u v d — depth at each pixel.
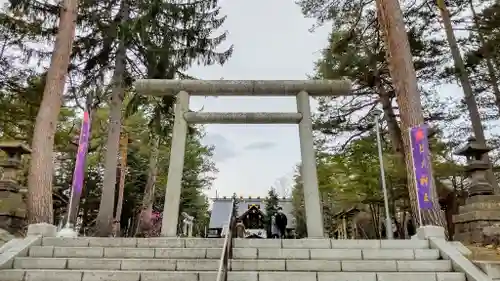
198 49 13.40
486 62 16.52
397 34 10.05
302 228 26.38
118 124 13.23
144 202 18.22
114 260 5.72
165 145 21.22
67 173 22.67
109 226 12.17
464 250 6.30
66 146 19.36
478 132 14.48
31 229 6.89
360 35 15.35
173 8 13.15
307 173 8.41
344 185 19.06
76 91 13.20
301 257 6.03
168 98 13.63
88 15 13.02
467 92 15.13
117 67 13.41
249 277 5.33
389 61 10.31
